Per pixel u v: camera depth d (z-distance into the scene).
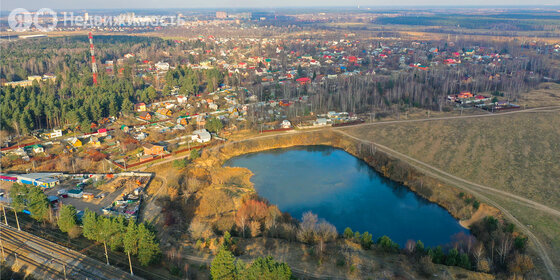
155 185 149.88
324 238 112.25
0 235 111.00
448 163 168.75
